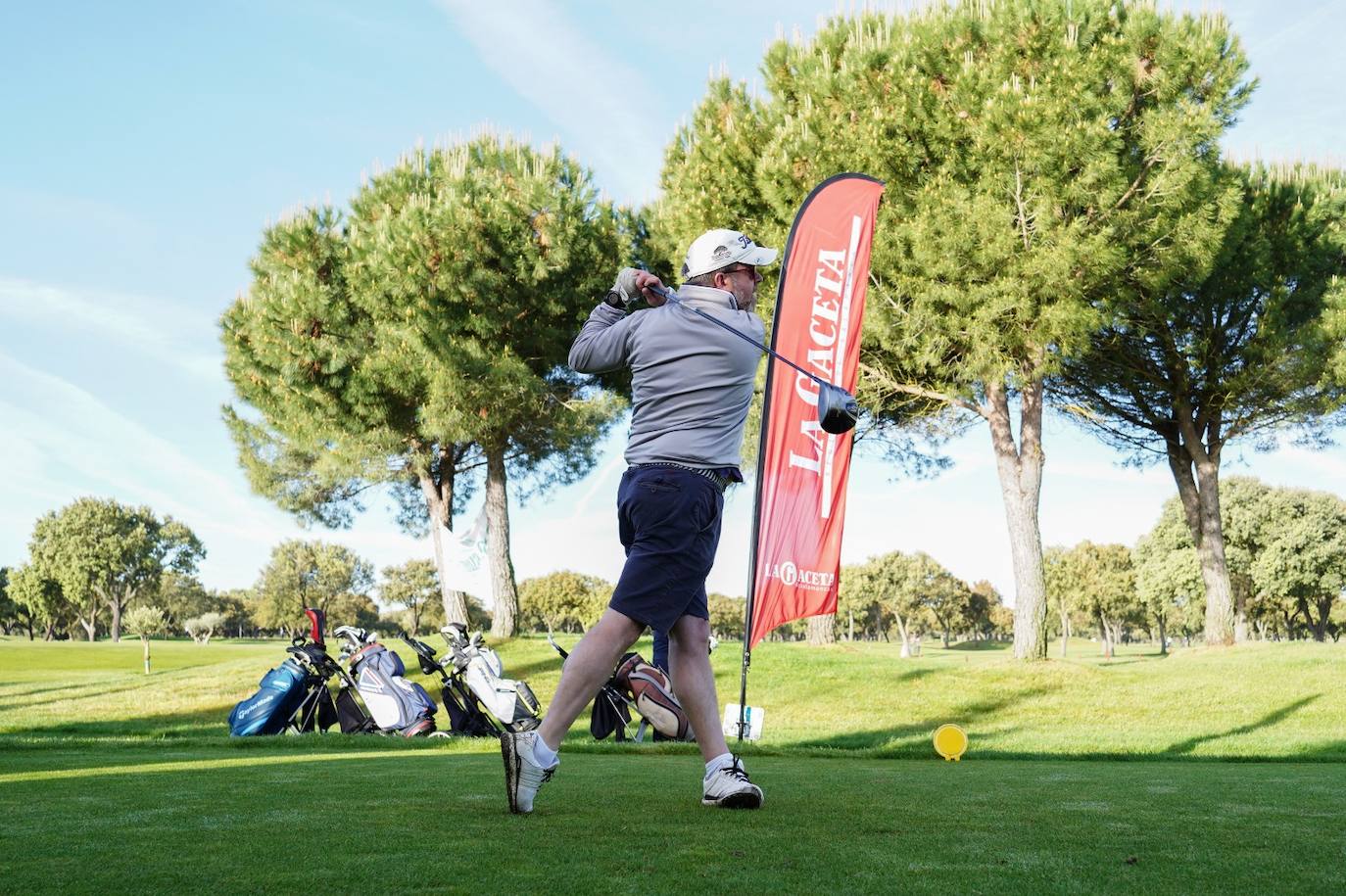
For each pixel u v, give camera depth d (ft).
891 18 51.26
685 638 9.09
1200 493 67.26
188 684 53.36
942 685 49.14
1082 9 45.78
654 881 5.54
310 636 30.66
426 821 7.78
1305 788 11.64
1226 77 44.62
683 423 8.79
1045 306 45.16
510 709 29.12
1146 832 7.57
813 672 52.42
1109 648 203.31
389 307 56.80
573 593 259.80
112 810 8.50
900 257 45.85
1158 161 45.91
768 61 54.24
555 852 6.40
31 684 63.36
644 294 9.50
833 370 23.38
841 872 5.87
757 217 52.42
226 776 12.30
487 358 55.98
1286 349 60.23
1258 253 60.34
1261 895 5.39
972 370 45.80
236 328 62.23
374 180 63.93
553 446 68.23
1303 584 153.28
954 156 45.83
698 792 10.13
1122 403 70.69
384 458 65.62
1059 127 43.19
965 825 7.86
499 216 54.49
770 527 22.48
